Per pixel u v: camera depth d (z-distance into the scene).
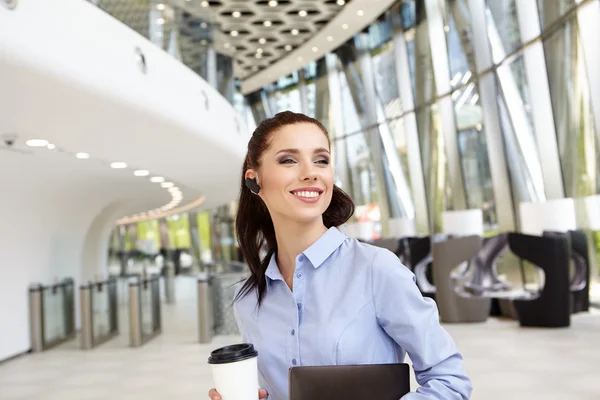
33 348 8.02
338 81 15.56
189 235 26.08
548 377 4.80
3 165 6.83
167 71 5.15
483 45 9.09
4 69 3.19
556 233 7.27
